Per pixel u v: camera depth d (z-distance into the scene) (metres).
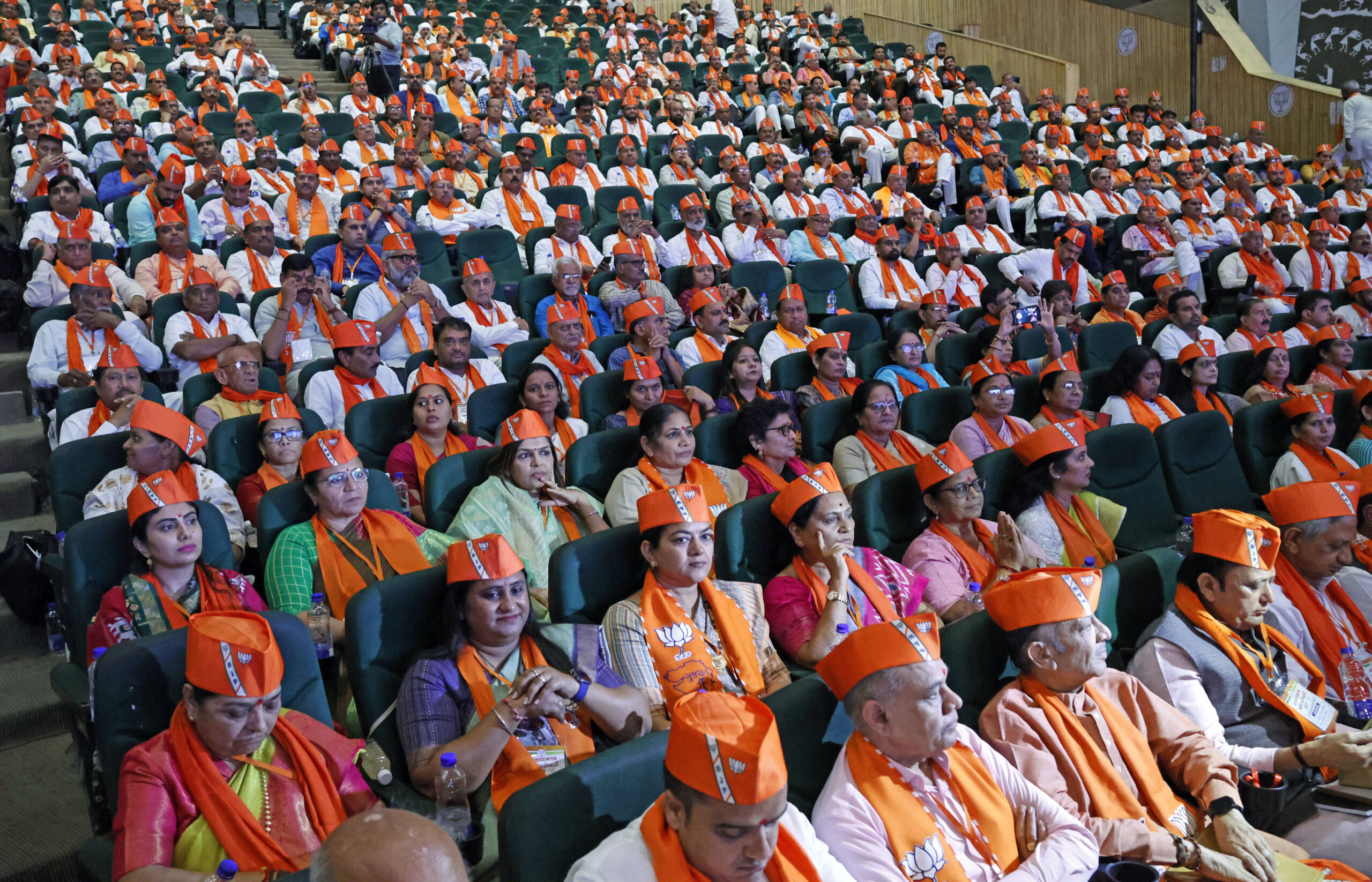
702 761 1.76
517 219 8.83
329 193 8.44
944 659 2.62
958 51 17.31
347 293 6.63
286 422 4.04
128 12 12.76
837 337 5.65
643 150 11.48
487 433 4.97
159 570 3.05
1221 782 2.48
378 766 2.36
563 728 2.57
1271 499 3.29
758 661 3.03
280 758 2.31
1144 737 2.56
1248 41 14.80
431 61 12.60
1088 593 2.49
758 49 16.81
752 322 7.33
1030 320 6.79
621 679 2.83
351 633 2.59
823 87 13.84
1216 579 2.84
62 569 3.27
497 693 2.57
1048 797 2.35
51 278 6.32
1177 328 7.01
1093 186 10.55
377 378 5.40
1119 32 15.88
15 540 3.94
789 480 4.48
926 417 5.24
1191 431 4.70
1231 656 2.80
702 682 2.84
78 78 10.26
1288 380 6.43
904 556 3.75
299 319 6.11
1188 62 15.18
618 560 3.10
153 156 8.65
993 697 2.66
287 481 4.04
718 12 17.05
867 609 3.17
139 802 2.13
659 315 5.95
